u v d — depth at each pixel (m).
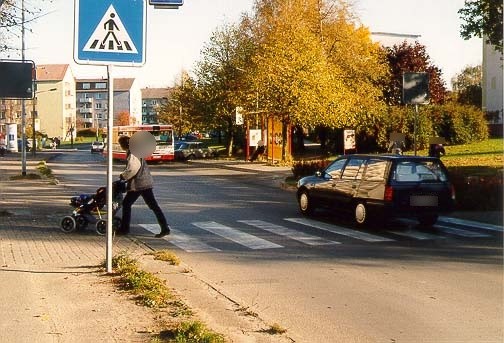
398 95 50.62
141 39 8.39
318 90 37.41
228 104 52.16
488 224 15.51
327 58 42.97
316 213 17.48
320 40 43.44
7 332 6.12
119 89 157.75
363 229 14.60
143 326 6.30
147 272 8.74
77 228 13.57
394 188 14.13
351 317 7.17
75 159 59.31
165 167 45.03
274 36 40.00
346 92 39.91
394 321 7.03
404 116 40.88
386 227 14.96
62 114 134.38
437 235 13.78
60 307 7.02
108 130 8.46
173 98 71.06
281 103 37.94
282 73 37.16
